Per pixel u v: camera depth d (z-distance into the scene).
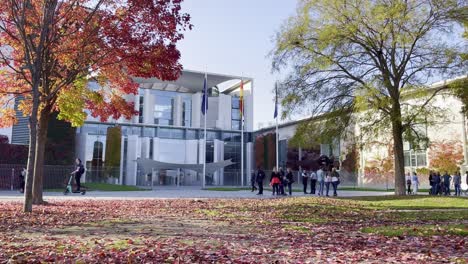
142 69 13.20
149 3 12.29
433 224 11.15
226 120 67.00
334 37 20.52
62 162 37.94
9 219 10.90
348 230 9.84
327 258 6.23
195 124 66.69
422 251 6.89
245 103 68.69
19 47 13.82
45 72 13.52
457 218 12.77
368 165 48.31
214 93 72.44
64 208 14.66
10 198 21.86
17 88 15.69
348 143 23.67
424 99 21.27
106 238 7.97
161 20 12.57
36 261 5.69
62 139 38.31
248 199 21.98
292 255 6.44
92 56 13.41
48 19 12.22
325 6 20.58
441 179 30.05
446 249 7.11
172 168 46.44
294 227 10.21
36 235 8.35
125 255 6.16
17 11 12.25
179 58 13.33
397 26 19.58
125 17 12.49
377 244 7.63
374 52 21.12
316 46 20.97
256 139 61.50
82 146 51.16
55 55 13.09
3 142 39.78
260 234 8.91
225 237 8.37
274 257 6.31
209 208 15.98
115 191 33.03
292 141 23.34
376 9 19.25
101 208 15.27
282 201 19.92
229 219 12.09
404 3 19.19
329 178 25.45
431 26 20.09
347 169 49.84
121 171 49.91
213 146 60.19
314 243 7.71
